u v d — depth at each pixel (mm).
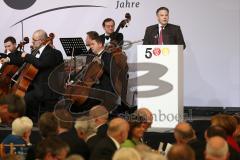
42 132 12016
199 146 11602
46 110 18453
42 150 9656
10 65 18953
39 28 22141
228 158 11086
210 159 9953
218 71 20750
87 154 11805
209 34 20797
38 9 22125
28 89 18719
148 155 9008
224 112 20172
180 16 20984
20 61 19031
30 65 18281
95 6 21719
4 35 22344
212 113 20250
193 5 20875
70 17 21922
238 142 12680
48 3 22047
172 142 15445
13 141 11852
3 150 11359
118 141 11586
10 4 22328
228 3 20625
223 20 20688
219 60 20734
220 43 20734
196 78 20875
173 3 21016
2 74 18797
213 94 20766
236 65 20656
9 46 20219
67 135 11828
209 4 20766
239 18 20609
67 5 21922
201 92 20844
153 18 21219
